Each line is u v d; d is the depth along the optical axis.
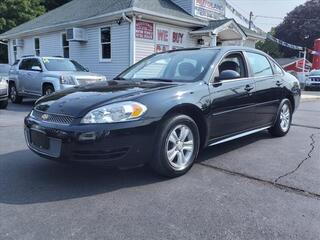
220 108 4.63
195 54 5.09
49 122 3.78
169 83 4.41
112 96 3.87
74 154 3.56
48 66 11.13
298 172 4.39
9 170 4.37
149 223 3.02
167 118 3.98
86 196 3.58
